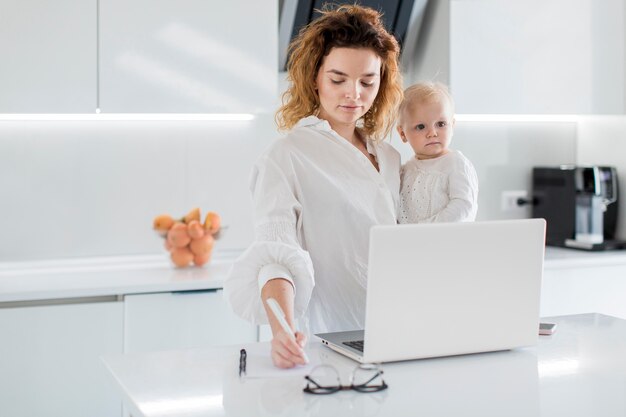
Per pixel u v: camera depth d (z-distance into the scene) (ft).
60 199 9.80
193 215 9.62
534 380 4.44
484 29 10.21
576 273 10.18
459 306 4.74
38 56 8.68
